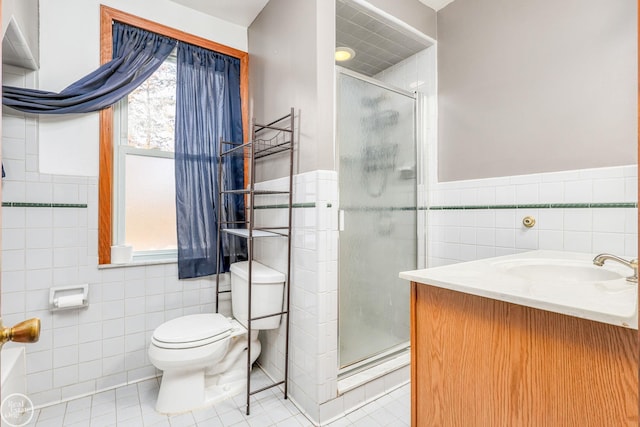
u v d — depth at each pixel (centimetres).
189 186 205
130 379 188
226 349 172
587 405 73
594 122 149
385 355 196
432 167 220
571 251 156
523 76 174
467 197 199
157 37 199
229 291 219
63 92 168
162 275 198
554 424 78
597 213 148
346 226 182
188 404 166
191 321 176
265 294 178
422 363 108
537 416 81
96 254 179
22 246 161
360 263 188
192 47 211
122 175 194
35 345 164
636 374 67
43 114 166
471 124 198
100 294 180
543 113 166
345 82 181
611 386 70
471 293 92
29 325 59
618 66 143
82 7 177
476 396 94
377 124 197
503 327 88
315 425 156
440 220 215
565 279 132
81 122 176
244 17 221
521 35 175
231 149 219
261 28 213
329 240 162
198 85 211
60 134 171
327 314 160
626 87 141
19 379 84
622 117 142
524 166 173
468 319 95
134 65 189
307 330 165
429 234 221
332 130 165
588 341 73
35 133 165
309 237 164
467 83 200
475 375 94
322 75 162
